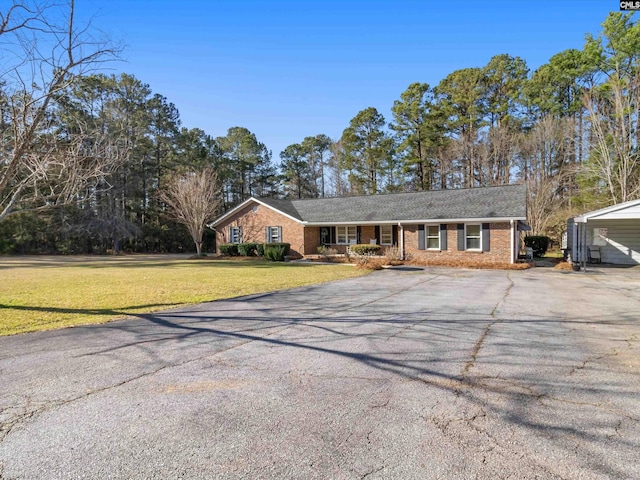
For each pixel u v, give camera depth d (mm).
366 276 14117
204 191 28078
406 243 20719
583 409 3205
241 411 3203
